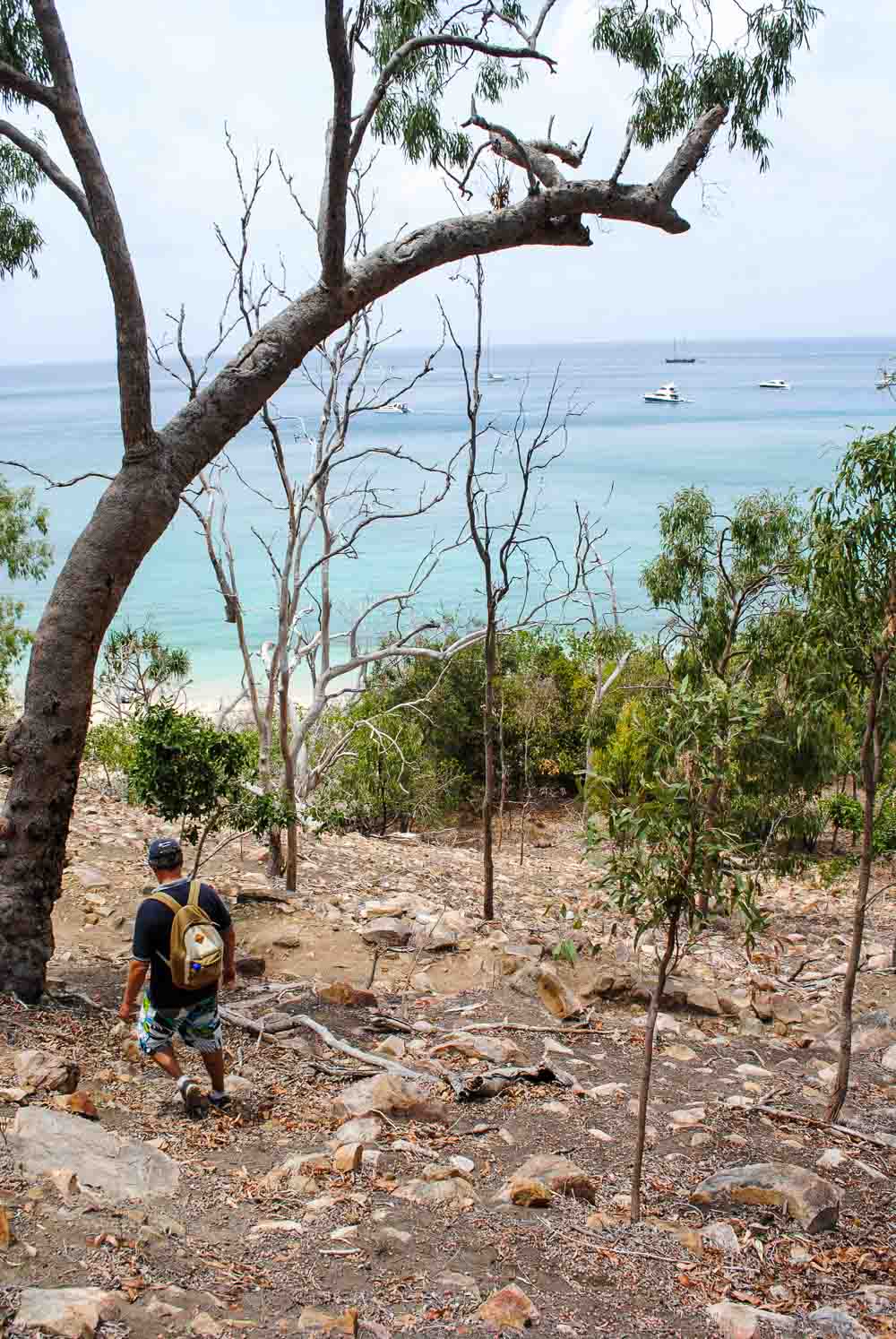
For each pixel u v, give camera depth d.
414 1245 5.09
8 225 12.24
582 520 23.77
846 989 8.03
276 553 90.12
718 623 16.39
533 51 9.25
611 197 10.23
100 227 7.75
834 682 8.18
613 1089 8.16
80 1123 5.56
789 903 20.14
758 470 132.25
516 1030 9.51
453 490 113.81
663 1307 4.85
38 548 23.17
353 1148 5.96
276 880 14.48
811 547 7.70
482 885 17.77
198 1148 6.00
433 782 32.03
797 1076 9.36
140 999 8.62
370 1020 9.17
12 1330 3.65
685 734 5.58
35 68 10.51
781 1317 4.80
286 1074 7.58
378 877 16.55
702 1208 6.16
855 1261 5.66
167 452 8.24
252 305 13.35
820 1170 7.09
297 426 17.20
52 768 7.94
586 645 36.44
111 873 13.10
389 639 34.44
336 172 8.30
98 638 8.06
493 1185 6.08
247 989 9.69
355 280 9.01
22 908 7.95
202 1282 4.41
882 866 24.86
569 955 6.54
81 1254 4.35
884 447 7.17
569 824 35.59
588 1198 6.06
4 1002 7.77
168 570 84.81
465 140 12.11
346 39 7.84
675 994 10.97
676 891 5.63
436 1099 7.48
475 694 36.50
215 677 53.62
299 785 20.34
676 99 11.67
